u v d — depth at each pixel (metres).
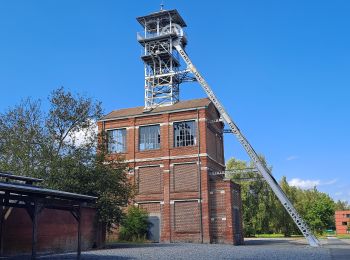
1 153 29.88
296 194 68.88
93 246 27.91
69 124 31.34
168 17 46.53
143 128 40.81
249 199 56.62
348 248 29.30
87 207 27.86
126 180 31.73
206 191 37.09
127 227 37.19
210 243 35.97
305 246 32.53
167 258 19.19
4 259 19.55
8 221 21.31
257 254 22.25
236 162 58.69
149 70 46.31
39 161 29.41
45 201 17.12
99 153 30.88
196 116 39.03
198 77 43.09
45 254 23.03
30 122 30.89
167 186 38.41
